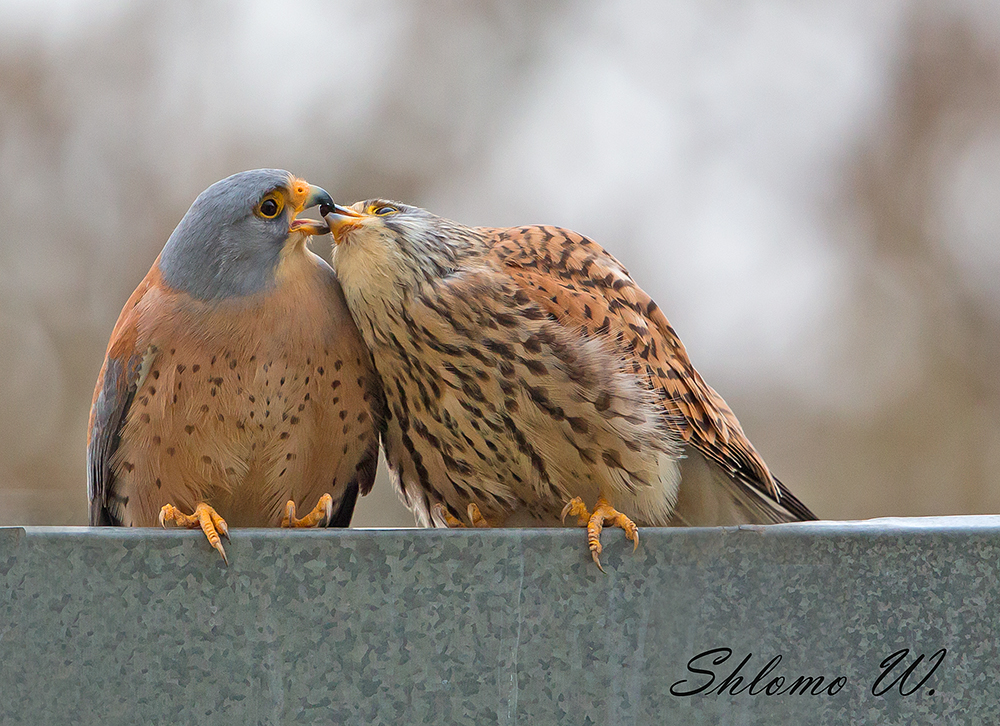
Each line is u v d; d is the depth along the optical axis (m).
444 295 6.20
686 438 6.69
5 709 4.48
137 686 4.52
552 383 6.16
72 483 16.00
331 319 6.37
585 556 4.63
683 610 4.65
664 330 6.89
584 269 6.66
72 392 16.33
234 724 4.55
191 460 6.39
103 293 16.59
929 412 17.11
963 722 4.66
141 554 4.52
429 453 6.60
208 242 6.16
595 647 4.64
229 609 4.55
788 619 4.66
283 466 6.48
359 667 4.59
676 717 4.64
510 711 4.62
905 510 16.89
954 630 4.64
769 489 7.12
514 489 6.57
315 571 4.57
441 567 4.60
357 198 16.77
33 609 4.49
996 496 16.86
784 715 4.65
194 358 6.21
